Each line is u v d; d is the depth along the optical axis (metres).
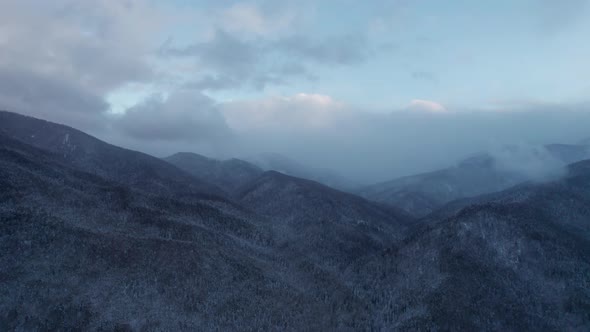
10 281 196.88
